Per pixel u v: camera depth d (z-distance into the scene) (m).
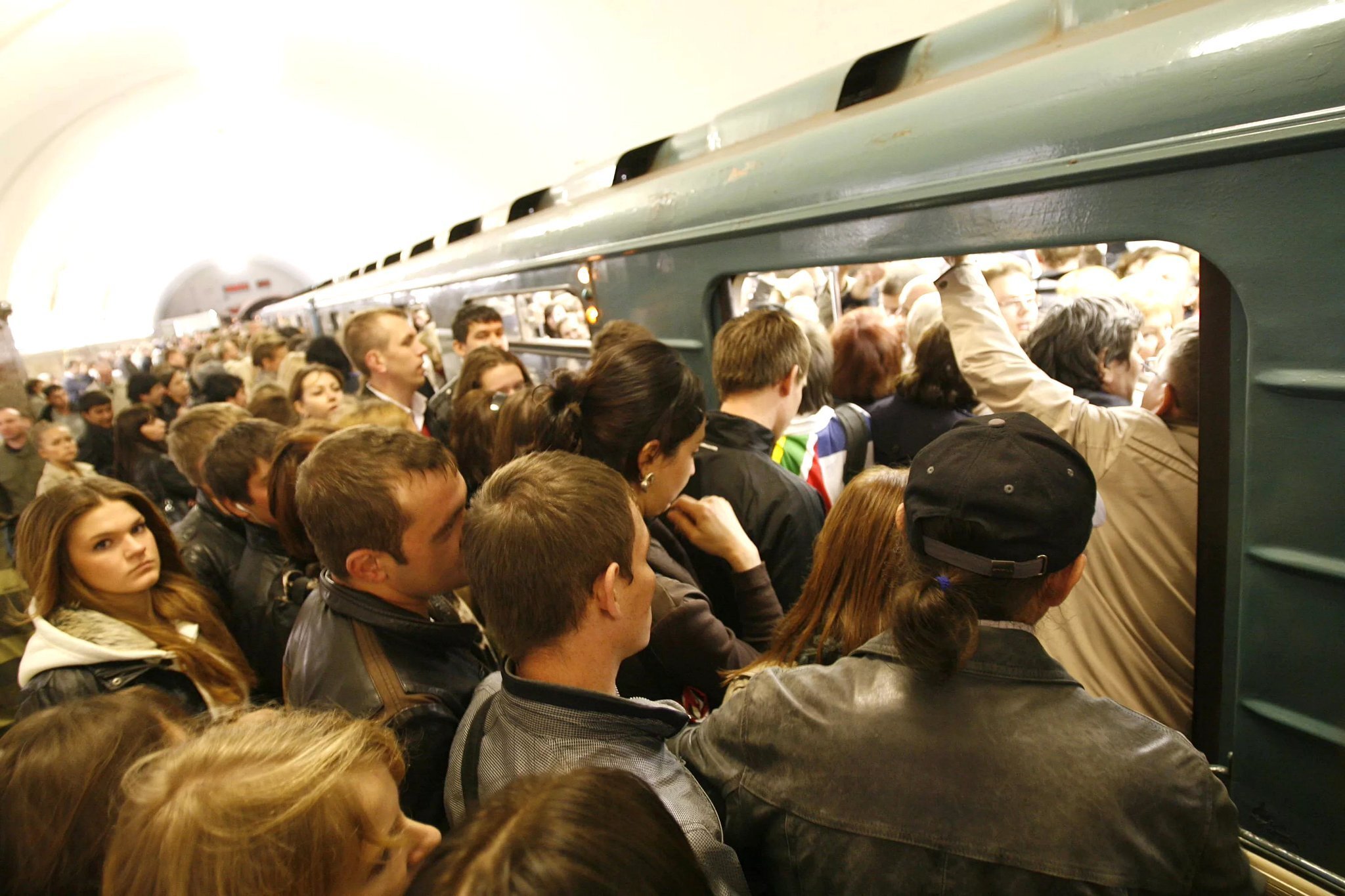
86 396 5.80
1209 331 1.31
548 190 3.81
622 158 2.95
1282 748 1.25
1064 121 1.35
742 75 4.83
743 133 2.42
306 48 8.71
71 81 8.83
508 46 6.43
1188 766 0.75
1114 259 2.39
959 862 0.75
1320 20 1.05
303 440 1.74
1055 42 1.52
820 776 0.84
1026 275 2.25
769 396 1.86
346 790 0.66
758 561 1.64
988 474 0.80
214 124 12.74
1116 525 1.71
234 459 1.87
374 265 7.99
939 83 1.73
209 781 0.64
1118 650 1.77
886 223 1.73
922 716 0.82
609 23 5.35
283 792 0.63
